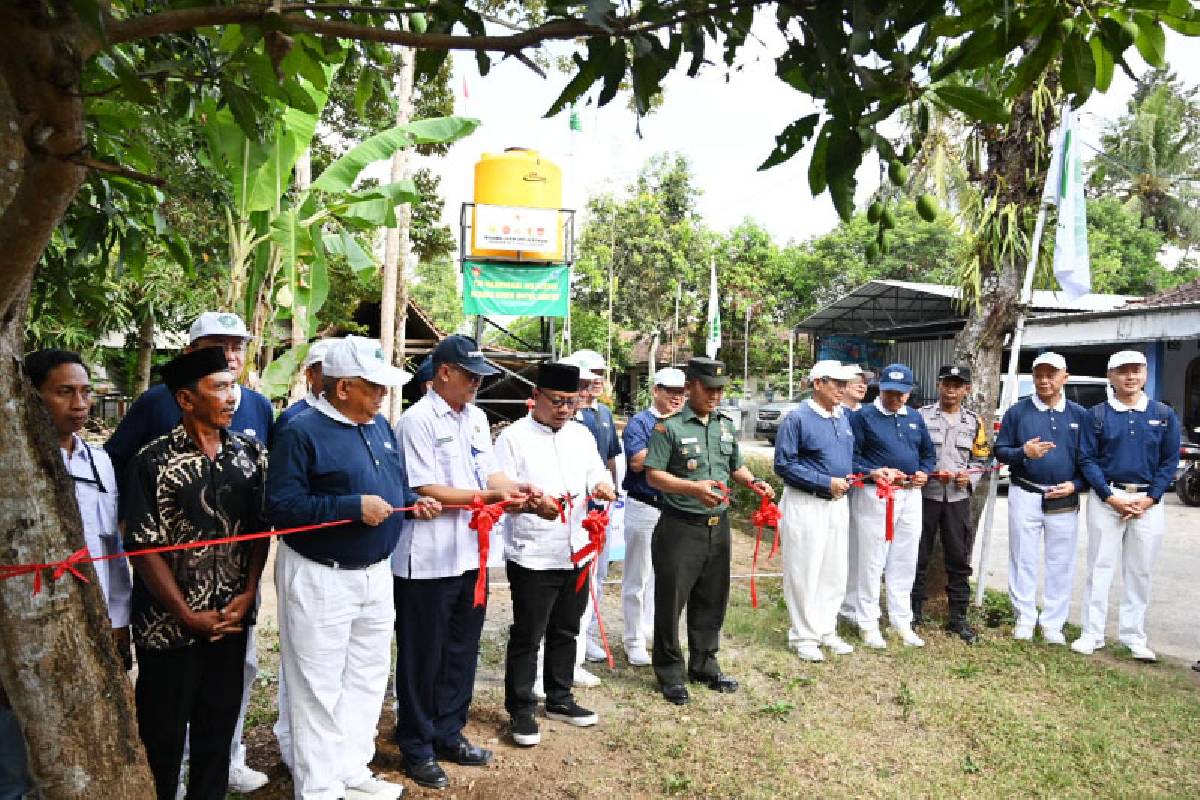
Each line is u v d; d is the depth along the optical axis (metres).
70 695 1.72
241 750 3.19
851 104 1.43
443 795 3.20
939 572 6.29
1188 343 15.00
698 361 4.34
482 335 8.58
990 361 6.32
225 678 2.67
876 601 5.42
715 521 4.34
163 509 2.48
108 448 3.04
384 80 2.78
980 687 4.61
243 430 3.29
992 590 6.84
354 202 5.95
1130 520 5.25
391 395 9.39
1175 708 4.33
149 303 8.52
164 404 3.06
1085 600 5.43
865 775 3.50
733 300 23.69
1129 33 1.58
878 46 1.41
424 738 3.29
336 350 2.85
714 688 4.48
